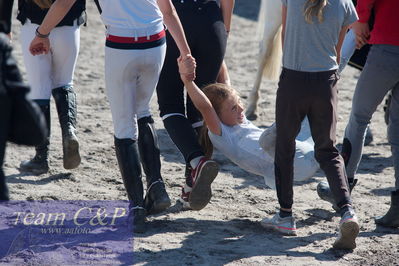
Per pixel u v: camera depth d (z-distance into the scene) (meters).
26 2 16.84
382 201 17.36
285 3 13.53
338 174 13.81
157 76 14.51
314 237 14.66
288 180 14.35
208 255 13.31
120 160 14.38
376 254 13.75
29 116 10.23
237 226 15.18
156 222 15.15
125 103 14.17
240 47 39.00
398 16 14.34
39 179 17.91
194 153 14.78
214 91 15.40
